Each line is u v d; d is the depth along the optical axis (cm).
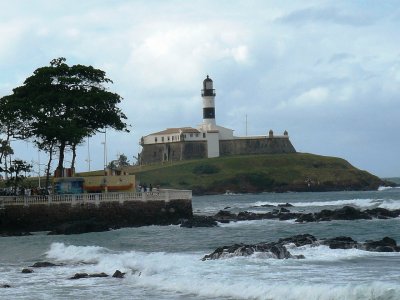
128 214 7969
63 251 5438
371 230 7119
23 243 6341
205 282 3647
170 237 6694
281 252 4544
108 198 7912
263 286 3394
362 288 3069
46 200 7769
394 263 4166
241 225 8225
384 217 8812
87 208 7825
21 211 7700
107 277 4162
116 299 3481
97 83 9688
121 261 4647
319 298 3112
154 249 5666
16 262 5141
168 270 4184
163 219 8125
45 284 3988
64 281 4072
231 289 3453
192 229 7594
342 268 4000
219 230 7456
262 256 4516
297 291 3222
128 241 6356
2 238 7050
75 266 4700
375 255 4562
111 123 9550
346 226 7694
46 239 6744
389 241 5059
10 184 9575
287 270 3959
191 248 5691
